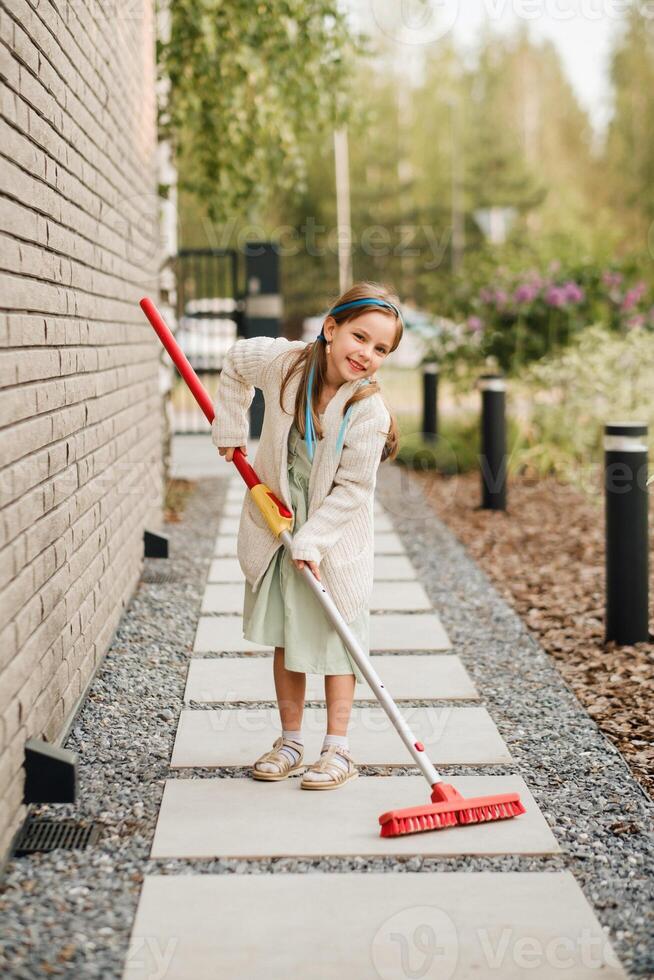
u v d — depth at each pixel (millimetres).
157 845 2699
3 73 2631
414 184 30594
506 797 2875
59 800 2799
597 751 3443
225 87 8734
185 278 12406
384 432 3053
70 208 3574
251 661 4273
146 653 4336
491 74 34875
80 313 3734
